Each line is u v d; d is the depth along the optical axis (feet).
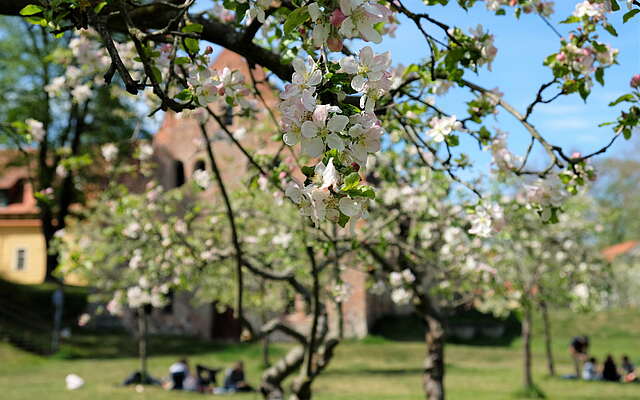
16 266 137.80
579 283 53.67
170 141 107.14
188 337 104.17
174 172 106.73
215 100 10.12
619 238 158.20
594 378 66.85
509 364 86.48
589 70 12.82
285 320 102.83
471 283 36.35
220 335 104.99
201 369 60.18
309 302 25.70
